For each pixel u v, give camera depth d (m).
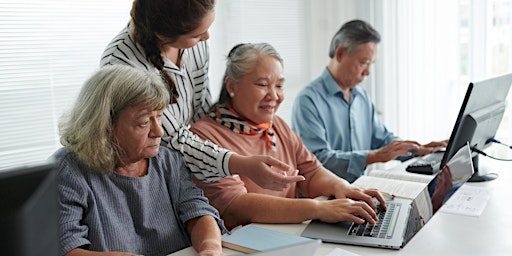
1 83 2.45
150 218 1.48
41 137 2.58
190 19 1.61
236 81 1.90
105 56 1.71
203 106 2.05
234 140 1.89
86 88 1.43
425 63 3.25
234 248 1.42
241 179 1.86
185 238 1.55
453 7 3.13
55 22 2.56
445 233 1.50
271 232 1.50
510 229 1.52
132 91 1.38
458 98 3.20
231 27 3.16
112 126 1.40
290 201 1.63
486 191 1.87
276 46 3.34
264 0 3.26
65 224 1.30
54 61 2.58
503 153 2.83
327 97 2.60
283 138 2.05
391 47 3.34
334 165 2.41
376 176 2.12
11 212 0.65
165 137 1.71
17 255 0.65
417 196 1.75
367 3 3.38
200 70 1.98
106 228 1.38
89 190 1.37
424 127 3.32
